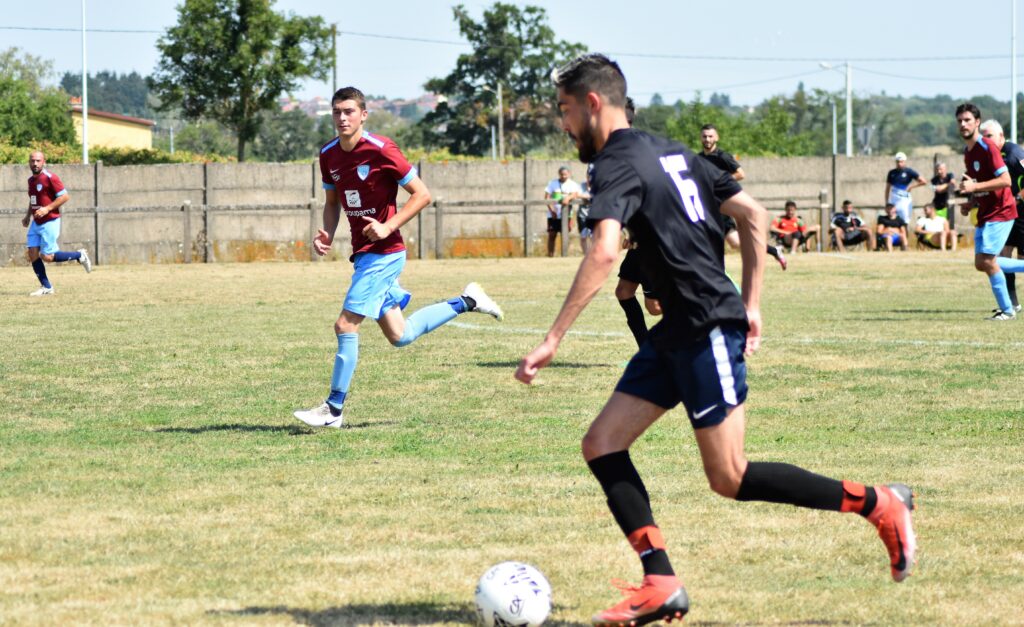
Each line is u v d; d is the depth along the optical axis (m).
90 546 9.08
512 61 150.38
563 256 54.59
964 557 8.88
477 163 59.41
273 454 12.66
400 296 14.68
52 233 34.69
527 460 12.36
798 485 7.38
